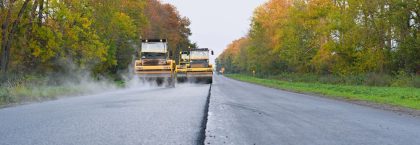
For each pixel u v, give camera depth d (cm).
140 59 3338
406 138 599
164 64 3225
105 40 3559
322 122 803
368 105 1516
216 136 551
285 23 5025
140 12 4588
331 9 4400
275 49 5484
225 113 905
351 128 711
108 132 446
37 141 389
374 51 3803
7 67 2584
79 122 538
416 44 3559
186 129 491
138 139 404
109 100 1216
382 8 3722
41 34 2872
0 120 579
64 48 3028
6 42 2605
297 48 4703
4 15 2569
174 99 1252
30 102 1384
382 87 2997
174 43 6756
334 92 2455
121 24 3825
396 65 3909
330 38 4234
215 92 2088
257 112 988
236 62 12112
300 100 1656
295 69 6050
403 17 3662
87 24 3067
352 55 4081
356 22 3912
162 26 6450
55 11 2914
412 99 1827
